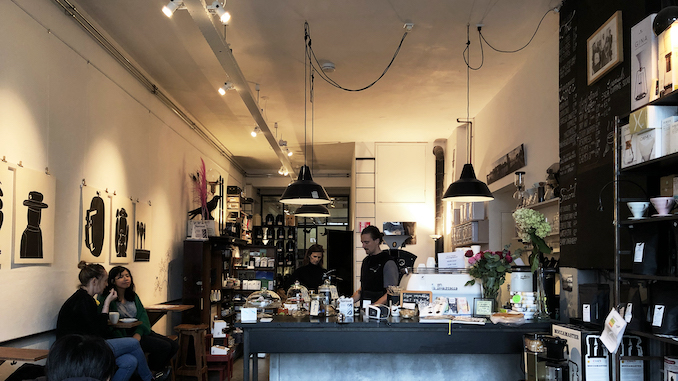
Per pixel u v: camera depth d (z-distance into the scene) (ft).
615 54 11.90
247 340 11.69
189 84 21.84
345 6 15.05
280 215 44.96
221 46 14.76
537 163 18.22
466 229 25.82
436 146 32.89
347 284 30.99
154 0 14.56
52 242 13.29
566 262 14.15
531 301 12.52
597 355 10.48
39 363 12.82
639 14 11.19
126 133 18.52
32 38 12.52
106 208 16.70
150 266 21.18
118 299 17.11
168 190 23.67
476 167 26.99
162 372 17.92
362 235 14.87
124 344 14.56
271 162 41.19
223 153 35.40
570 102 14.56
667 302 9.05
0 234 11.12
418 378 13.16
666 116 9.05
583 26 13.83
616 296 9.95
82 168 15.16
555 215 17.06
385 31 16.75
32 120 12.51
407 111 26.30
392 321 11.87
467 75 20.93
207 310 24.17
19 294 11.93
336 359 13.17
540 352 11.00
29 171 12.22
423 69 20.25
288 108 25.66
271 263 31.65
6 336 11.44
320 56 18.80
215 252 26.40
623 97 11.64
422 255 32.83
